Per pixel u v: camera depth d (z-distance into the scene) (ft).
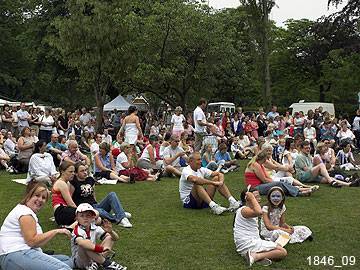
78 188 29.66
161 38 98.84
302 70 175.52
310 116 76.38
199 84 106.42
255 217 23.65
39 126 70.44
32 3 151.94
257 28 120.78
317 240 26.53
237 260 23.24
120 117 93.04
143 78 96.84
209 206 33.58
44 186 19.95
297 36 173.78
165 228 29.09
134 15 97.50
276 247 22.98
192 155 34.45
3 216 32.04
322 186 44.32
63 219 27.04
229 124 81.00
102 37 95.91
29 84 182.19
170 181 47.37
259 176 37.96
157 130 85.35
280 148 58.70
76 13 96.94
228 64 104.94
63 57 103.55
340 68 151.74
